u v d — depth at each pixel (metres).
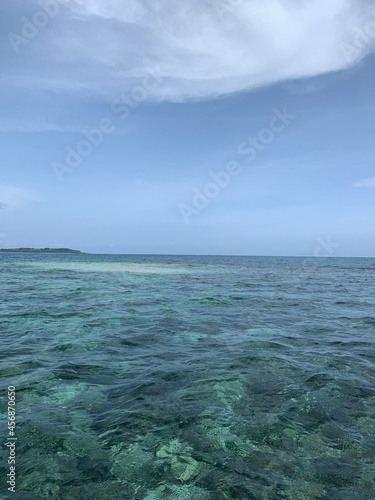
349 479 3.66
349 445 4.30
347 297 18.91
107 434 4.41
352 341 9.36
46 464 3.80
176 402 5.39
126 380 6.28
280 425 4.73
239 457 4.00
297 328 10.91
